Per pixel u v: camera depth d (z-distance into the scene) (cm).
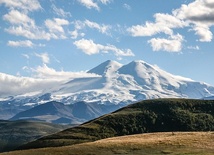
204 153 6994
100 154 7431
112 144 8419
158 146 7950
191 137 9025
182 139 8694
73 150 7925
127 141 8869
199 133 10062
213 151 7206
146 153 7350
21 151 8400
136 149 7775
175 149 7562
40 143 16012
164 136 10062
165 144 8125
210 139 8544
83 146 8388
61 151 7875
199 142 8181
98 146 8238
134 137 10600
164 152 7325
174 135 10006
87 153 7550
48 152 7850
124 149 7831
